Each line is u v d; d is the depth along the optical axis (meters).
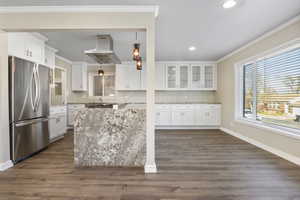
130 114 2.70
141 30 2.54
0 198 1.88
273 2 2.23
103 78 6.30
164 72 5.96
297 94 2.84
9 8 2.41
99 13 2.45
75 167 2.68
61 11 2.44
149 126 2.50
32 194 1.95
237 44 4.02
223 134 5.00
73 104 5.67
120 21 2.45
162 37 3.53
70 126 5.77
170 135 4.88
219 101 5.81
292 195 1.92
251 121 4.05
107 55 3.57
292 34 2.76
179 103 5.81
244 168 2.61
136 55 3.28
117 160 2.72
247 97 4.36
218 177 2.34
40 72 3.36
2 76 2.52
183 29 3.12
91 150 2.72
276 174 2.41
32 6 2.39
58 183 2.19
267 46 3.35
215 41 3.79
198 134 5.01
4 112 2.56
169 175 2.40
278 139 3.13
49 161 2.93
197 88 5.96
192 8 2.40
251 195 1.92
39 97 3.32
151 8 2.40
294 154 2.79
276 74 3.30
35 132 3.21
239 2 2.23
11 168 2.63
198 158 3.04
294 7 2.36
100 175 2.41
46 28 2.45
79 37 3.52
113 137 2.71
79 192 1.99
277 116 3.27
